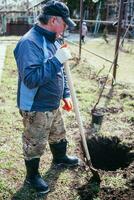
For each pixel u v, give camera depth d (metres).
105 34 21.67
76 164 4.20
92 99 6.79
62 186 3.83
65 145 4.11
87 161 4.02
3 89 7.57
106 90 7.52
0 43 17.44
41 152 3.60
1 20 26.28
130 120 5.78
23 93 3.27
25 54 2.96
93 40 21.50
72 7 29.31
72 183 3.88
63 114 5.87
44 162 4.27
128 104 6.61
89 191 3.74
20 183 3.86
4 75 9.12
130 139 5.02
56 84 3.33
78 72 9.52
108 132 5.22
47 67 2.95
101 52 15.49
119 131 5.30
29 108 3.29
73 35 24.55
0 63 10.98
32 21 26.09
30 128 3.43
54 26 3.07
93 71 9.63
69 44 17.55
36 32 3.09
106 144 4.95
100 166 4.98
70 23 3.06
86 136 4.94
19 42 3.08
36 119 3.37
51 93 3.31
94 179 3.89
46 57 3.05
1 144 4.77
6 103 6.61
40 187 3.70
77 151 4.59
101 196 3.67
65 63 3.30
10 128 5.32
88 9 29.61
